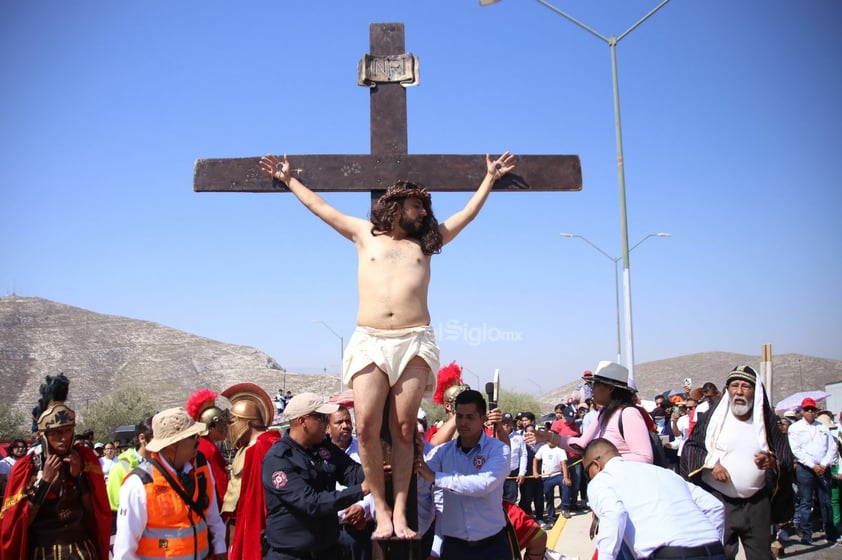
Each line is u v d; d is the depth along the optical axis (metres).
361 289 4.71
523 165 5.28
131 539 5.46
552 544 8.14
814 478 11.55
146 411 55.34
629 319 17.75
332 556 5.64
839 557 10.49
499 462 5.54
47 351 90.56
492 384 6.45
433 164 5.26
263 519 6.50
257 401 8.77
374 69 5.31
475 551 5.58
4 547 5.52
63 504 5.82
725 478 6.88
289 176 5.12
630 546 5.18
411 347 4.54
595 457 5.50
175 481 5.66
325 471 5.73
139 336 100.75
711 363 56.94
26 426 54.22
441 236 4.85
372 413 4.51
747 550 6.97
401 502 4.57
